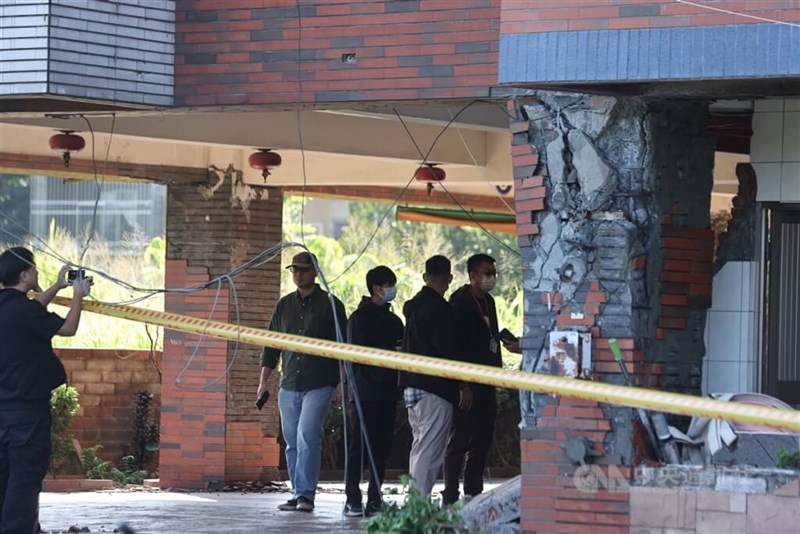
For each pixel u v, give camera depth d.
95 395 25.03
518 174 13.71
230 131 20.28
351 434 19.55
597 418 13.16
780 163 14.19
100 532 16.09
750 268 14.30
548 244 13.56
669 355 13.91
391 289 17.42
